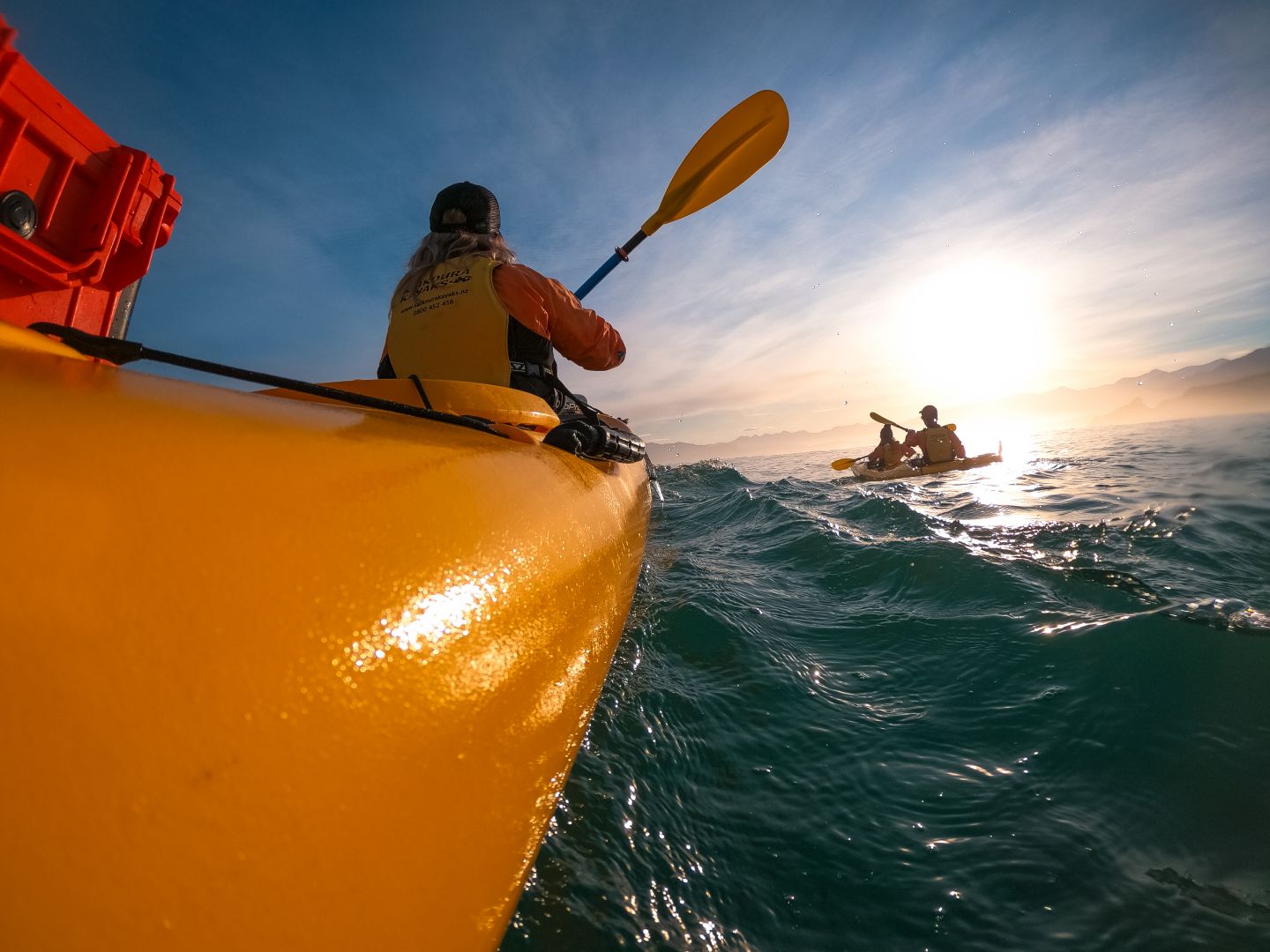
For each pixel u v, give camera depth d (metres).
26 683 0.31
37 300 0.92
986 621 2.17
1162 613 1.98
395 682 0.51
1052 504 4.97
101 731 0.33
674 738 1.39
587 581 1.16
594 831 1.02
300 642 0.45
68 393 0.46
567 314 2.05
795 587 2.90
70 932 0.29
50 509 0.36
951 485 7.03
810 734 1.47
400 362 2.02
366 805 0.45
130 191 1.01
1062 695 1.59
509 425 1.37
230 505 0.46
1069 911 0.95
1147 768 1.27
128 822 0.33
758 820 1.16
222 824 0.36
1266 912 0.93
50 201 0.89
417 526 0.64
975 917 0.95
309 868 0.40
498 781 0.63
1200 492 4.75
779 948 0.89
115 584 0.36
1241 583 2.51
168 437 0.47
